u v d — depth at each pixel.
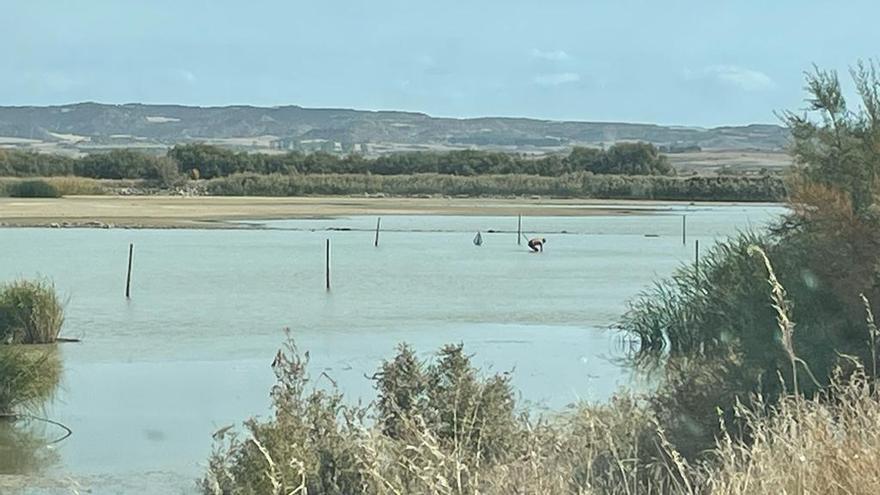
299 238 64.38
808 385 11.28
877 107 15.71
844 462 7.09
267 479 9.77
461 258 51.50
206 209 98.31
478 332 26.75
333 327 27.86
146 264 46.94
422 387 12.06
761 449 7.95
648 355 22.36
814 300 13.34
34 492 12.88
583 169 155.62
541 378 19.62
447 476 8.40
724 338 15.79
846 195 13.95
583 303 33.34
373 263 48.38
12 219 79.00
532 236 66.88
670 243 60.75
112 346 24.61
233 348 24.28
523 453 10.73
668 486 9.08
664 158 157.50
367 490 9.27
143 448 15.01
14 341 24.95
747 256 18.53
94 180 144.50
